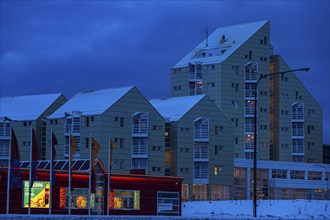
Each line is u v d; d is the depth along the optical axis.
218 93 172.50
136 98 144.12
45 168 103.56
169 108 157.12
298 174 178.50
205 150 153.88
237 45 177.25
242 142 176.88
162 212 105.00
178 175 150.00
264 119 181.00
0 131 144.12
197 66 175.12
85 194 97.81
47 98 153.62
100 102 142.75
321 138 194.50
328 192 181.88
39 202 92.75
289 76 188.50
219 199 156.00
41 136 148.38
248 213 118.44
